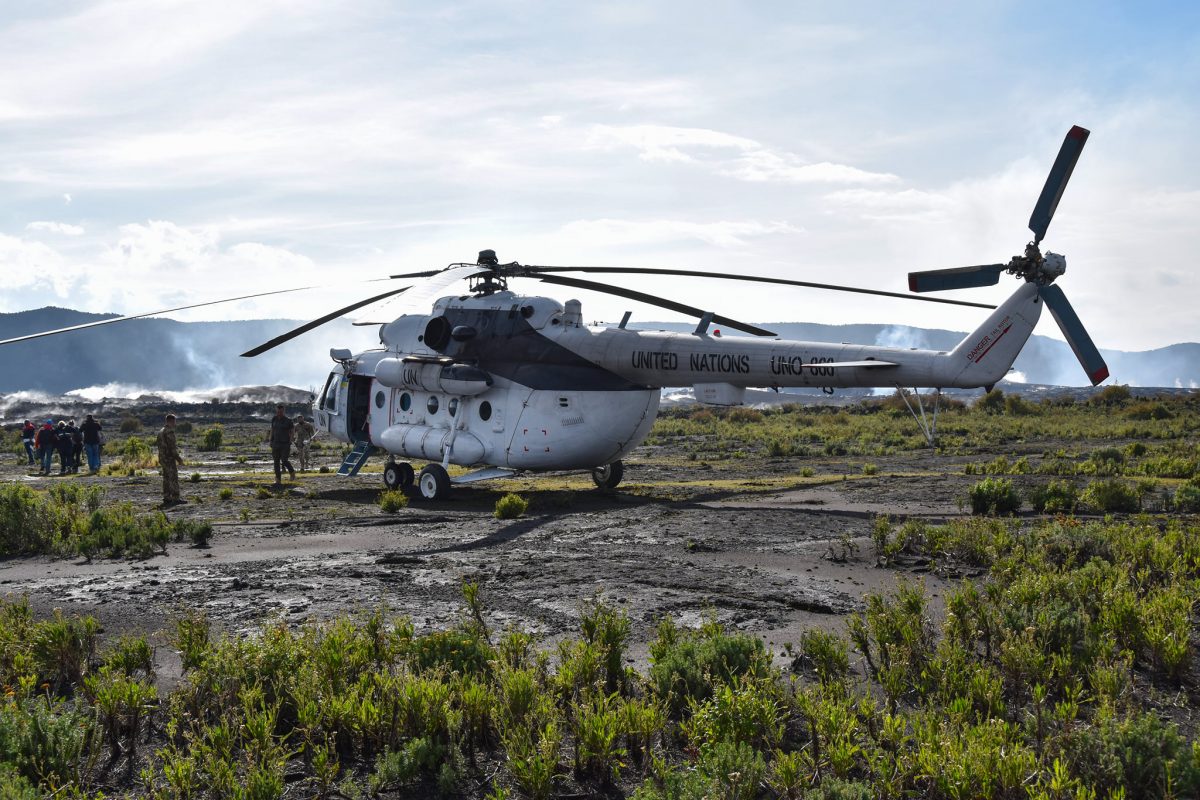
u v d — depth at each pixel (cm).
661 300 1908
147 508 1858
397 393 2125
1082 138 1466
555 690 681
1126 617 791
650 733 600
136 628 883
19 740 572
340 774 590
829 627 884
